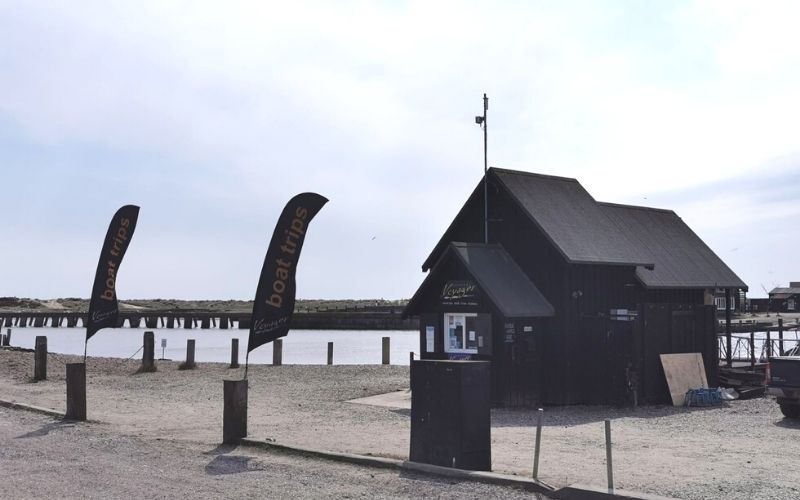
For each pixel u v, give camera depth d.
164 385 25.89
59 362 33.88
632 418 19.02
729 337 27.83
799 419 18.72
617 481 10.75
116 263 22.95
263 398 22.19
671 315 23.39
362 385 25.22
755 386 24.52
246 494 10.10
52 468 11.86
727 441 15.05
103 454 13.09
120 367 32.22
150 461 12.45
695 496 9.85
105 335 97.38
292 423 17.14
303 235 16.58
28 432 15.59
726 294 27.97
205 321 119.50
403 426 16.64
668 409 21.11
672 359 22.73
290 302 16.42
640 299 23.41
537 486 10.22
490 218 23.36
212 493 10.16
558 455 13.14
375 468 11.81
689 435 15.95
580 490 9.75
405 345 77.56
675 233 27.64
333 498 9.87
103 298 22.80
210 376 28.48
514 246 22.73
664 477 11.09
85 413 17.61
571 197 24.39
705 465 12.17
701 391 21.94
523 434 15.91
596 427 17.25
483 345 21.08
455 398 11.32
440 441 11.48
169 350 64.50
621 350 22.03
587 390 21.47
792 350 35.59
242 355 56.81
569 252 21.30
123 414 18.94
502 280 21.55
